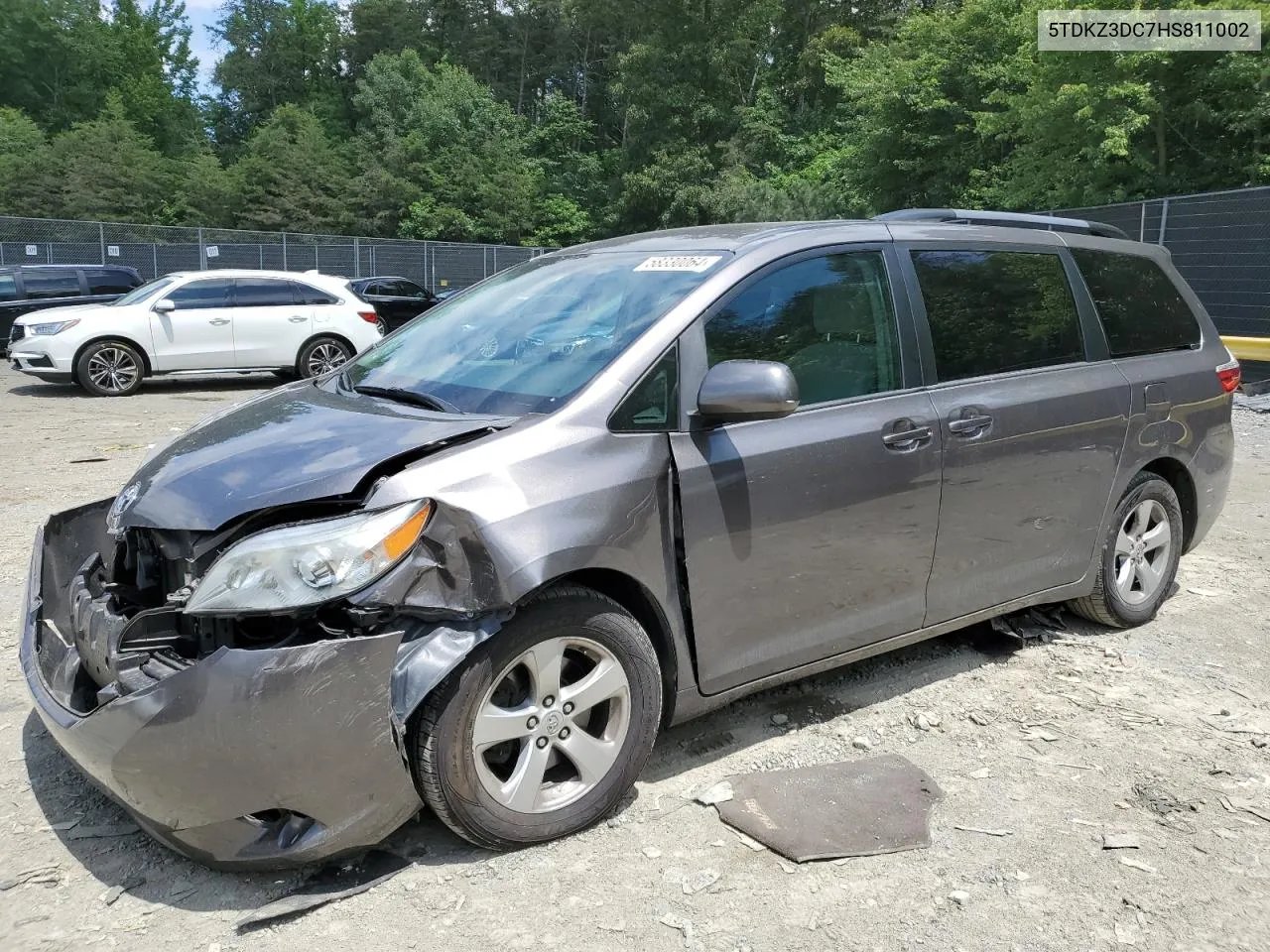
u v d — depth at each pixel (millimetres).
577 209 46656
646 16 44281
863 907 2559
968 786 3170
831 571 3305
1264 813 3029
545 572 2605
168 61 64875
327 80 64625
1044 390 3904
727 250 3348
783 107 45062
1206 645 4406
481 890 2607
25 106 56219
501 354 3344
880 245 3615
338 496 2633
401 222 44094
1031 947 2418
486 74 67188
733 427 3090
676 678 3025
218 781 2381
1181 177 18078
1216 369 4738
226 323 13438
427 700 2566
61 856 2762
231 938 2416
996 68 22922
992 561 3812
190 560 2623
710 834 2881
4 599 4812
